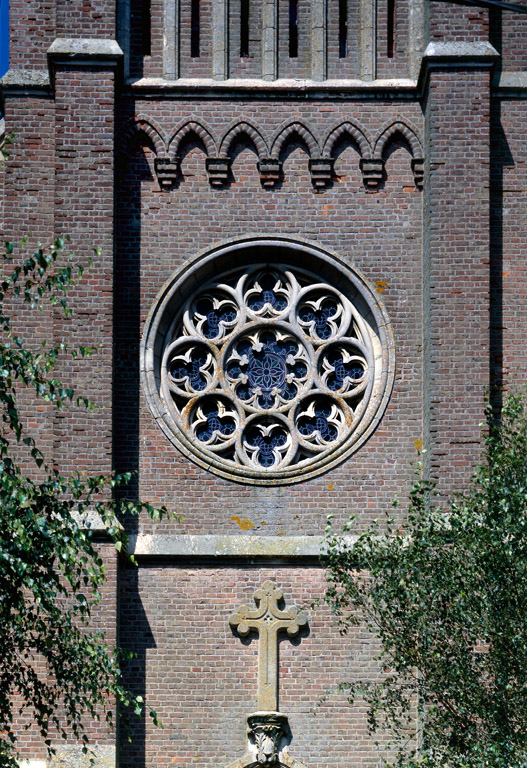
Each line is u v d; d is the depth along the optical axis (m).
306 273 47.88
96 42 47.22
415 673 44.44
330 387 47.47
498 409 46.19
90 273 46.19
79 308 46.00
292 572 45.75
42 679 44.59
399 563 39.22
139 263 47.31
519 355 46.75
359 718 44.97
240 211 47.62
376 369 47.19
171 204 47.56
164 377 47.16
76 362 45.69
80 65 47.03
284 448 47.06
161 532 45.88
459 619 38.12
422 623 38.66
